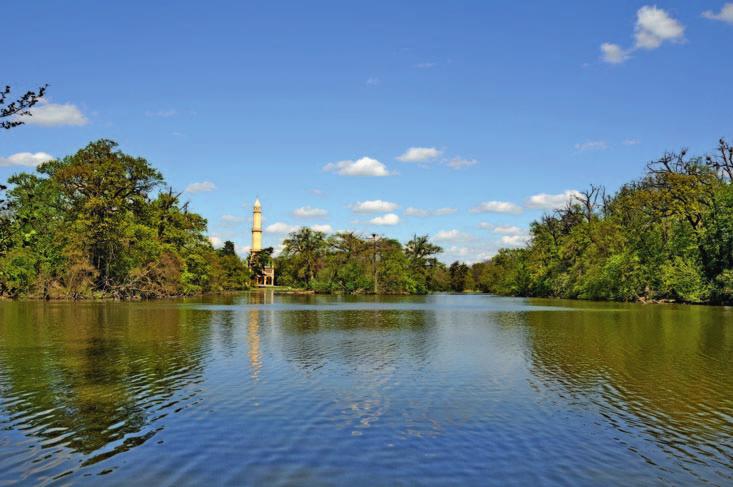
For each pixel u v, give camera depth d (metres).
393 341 31.42
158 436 13.56
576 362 23.91
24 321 43.31
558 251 99.44
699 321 43.84
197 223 107.25
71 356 25.48
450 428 14.20
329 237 138.00
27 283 77.19
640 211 76.19
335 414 15.48
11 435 13.68
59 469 11.49
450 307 70.31
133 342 30.56
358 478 10.98
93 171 76.00
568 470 11.42
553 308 64.62
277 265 195.75
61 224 78.12
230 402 16.83
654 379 20.22
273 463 11.78
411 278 142.50
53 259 78.31
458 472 11.30
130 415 15.38
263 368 22.50
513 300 94.50
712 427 14.33
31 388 18.69
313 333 35.97
